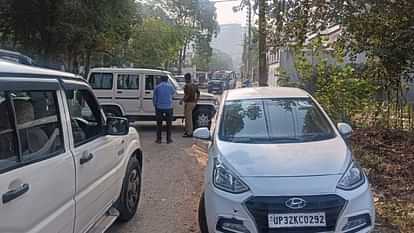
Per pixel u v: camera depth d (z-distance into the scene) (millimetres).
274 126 5930
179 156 11531
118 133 5211
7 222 2844
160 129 13852
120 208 5945
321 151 5160
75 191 4039
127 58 45250
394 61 11211
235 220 4527
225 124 6078
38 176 3312
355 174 4820
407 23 10766
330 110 13758
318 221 4422
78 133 4426
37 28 21516
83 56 28547
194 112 16031
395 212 6359
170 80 16578
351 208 4531
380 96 13258
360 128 13219
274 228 4422
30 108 3508
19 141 3256
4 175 2900
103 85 16422
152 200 7387
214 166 5043
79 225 4176
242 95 6793
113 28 23984
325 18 11766
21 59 4441
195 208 6926
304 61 15000
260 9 13617
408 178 8203
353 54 12820
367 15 11133
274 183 4566
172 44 57188
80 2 20703
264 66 21141
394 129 12688
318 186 4527
